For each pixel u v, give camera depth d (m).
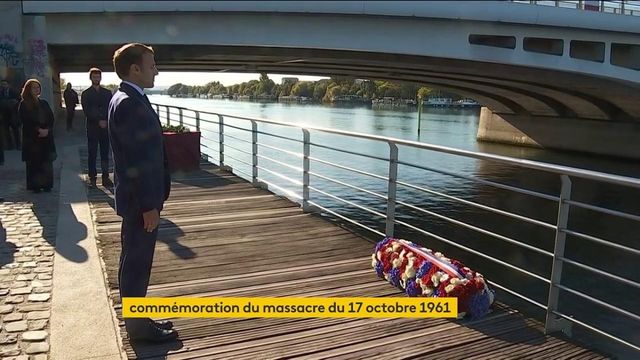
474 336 3.65
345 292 4.37
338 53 23.52
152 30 20.09
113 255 5.12
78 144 15.37
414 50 21.81
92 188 8.58
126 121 2.96
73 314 3.74
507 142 40.44
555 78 26.66
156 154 3.06
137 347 3.36
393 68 28.27
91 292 4.13
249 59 26.83
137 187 3.03
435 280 4.08
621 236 14.83
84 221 6.38
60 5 18.62
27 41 18.42
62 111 35.84
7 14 17.80
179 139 10.56
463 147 38.62
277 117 70.12
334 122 63.53
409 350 3.43
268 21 20.69
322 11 20.19
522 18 22.14
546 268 11.60
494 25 22.47
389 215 5.66
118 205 3.16
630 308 9.06
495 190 22.27
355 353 3.37
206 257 5.22
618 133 31.61
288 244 5.71
